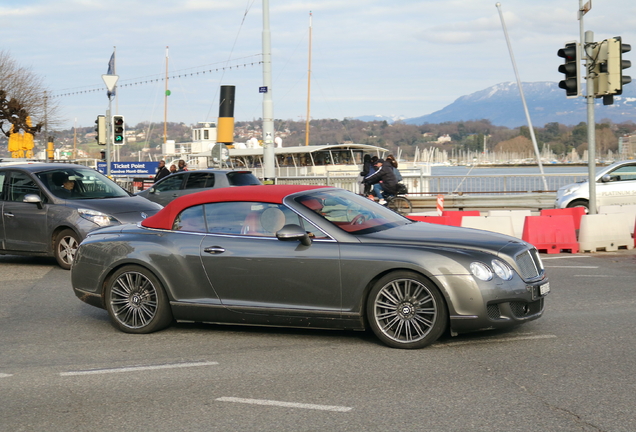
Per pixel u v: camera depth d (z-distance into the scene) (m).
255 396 5.03
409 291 6.15
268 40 23.83
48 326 7.70
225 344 6.65
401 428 4.29
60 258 11.96
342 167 35.88
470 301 5.93
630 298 8.32
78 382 5.56
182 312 6.99
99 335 7.24
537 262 6.51
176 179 19.41
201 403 4.92
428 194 25.25
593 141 14.49
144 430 4.44
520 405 4.64
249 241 6.71
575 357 5.79
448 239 6.34
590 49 14.23
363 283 6.21
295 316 6.51
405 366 5.66
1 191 12.49
